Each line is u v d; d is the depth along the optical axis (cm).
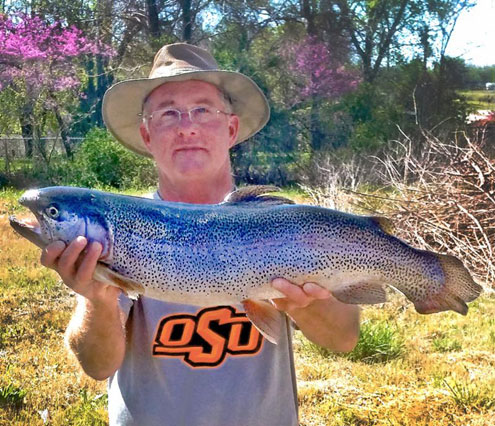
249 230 61
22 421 123
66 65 694
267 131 663
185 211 61
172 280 60
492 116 607
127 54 761
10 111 667
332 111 689
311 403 135
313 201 329
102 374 64
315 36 723
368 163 473
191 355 64
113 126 85
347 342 68
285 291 60
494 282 225
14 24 671
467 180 253
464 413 127
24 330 180
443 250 244
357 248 63
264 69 718
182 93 72
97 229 58
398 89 711
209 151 71
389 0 727
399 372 149
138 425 64
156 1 750
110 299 60
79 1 757
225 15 754
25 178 616
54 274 242
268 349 65
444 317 196
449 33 726
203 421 62
